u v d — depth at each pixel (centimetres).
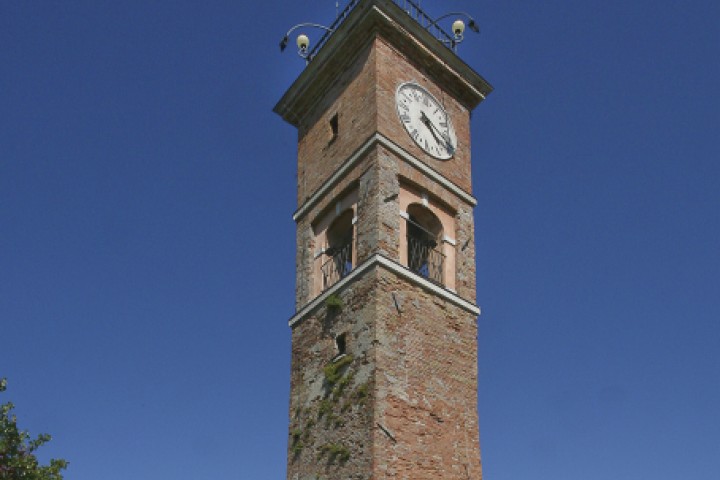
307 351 3228
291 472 3030
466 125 3831
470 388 3117
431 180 3459
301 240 3578
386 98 3475
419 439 2847
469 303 3291
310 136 3822
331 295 3200
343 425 2886
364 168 3344
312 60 3853
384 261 3070
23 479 3027
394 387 2870
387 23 3603
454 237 3453
